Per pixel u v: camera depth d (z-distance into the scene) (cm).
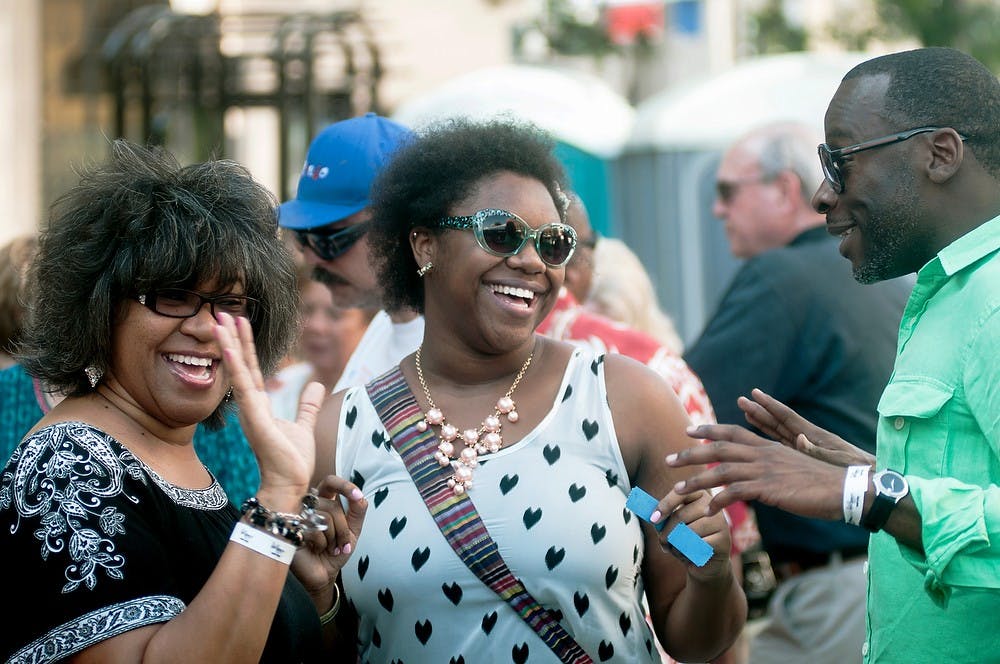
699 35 1515
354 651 389
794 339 568
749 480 319
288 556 306
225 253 325
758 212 666
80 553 294
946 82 341
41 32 1238
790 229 665
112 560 296
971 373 320
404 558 368
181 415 328
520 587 362
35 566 293
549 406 382
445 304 387
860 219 351
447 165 383
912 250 347
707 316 1174
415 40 1683
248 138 1477
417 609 367
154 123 1069
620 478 376
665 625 389
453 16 1688
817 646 547
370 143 514
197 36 1051
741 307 579
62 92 1242
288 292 346
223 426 371
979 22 1673
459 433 380
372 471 383
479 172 380
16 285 503
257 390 311
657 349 536
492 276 379
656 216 1177
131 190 325
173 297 323
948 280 337
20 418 451
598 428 376
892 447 338
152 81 1068
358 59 1349
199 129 1059
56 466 302
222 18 1058
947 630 330
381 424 387
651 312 704
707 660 395
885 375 567
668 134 1166
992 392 314
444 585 365
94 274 320
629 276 695
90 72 1228
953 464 326
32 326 332
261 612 301
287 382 752
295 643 340
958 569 306
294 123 1128
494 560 361
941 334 333
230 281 328
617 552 366
